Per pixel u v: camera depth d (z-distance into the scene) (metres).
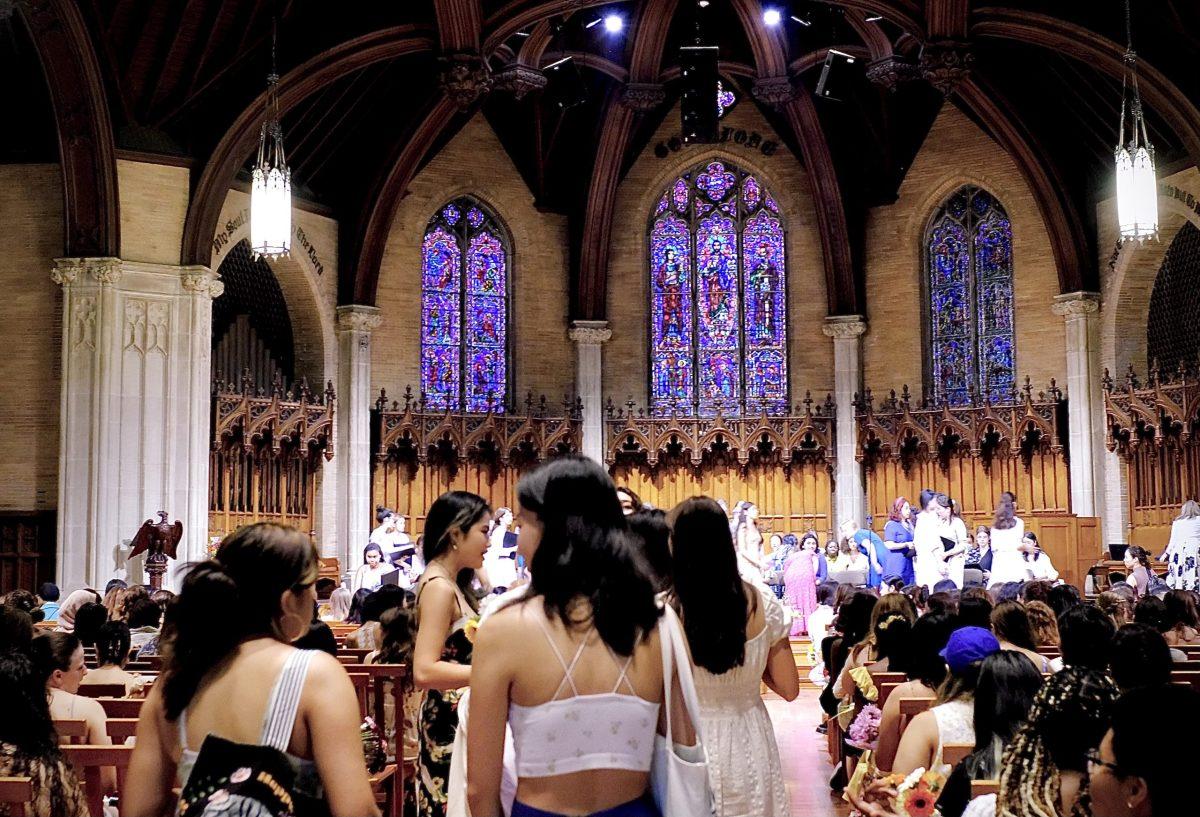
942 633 7.44
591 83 29.94
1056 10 22.69
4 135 24.25
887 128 29.94
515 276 31.08
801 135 29.52
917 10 23.30
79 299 23.09
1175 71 22.30
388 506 29.16
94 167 22.86
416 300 30.00
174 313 23.61
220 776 3.81
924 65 23.55
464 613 6.38
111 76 22.84
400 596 12.08
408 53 24.08
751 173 31.67
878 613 9.44
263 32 23.45
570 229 31.56
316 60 23.34
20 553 23.64
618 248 31.75
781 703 19.86
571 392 31.30
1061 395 28.27
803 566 25.05
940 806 5.36
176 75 23.48
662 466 31.30
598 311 31.19
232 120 23.48
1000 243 29.67
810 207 31.34
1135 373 27.53
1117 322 27.56
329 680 3.93
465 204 30.83
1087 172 27.94
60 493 22.89
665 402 31.61
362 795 3.86
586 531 3.85
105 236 23.06
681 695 3.90
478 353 30.81
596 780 3.77
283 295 28.38
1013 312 29.30
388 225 28.61
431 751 6.45
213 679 3.94
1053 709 4.19
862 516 30.41
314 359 28.55
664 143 31.62
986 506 29.06
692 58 25.89
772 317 31.58
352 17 23.50
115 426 23.02
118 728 7.06
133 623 12.17
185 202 23.84
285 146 26.11
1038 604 10.24
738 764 5.45
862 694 9.61
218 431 25.33
